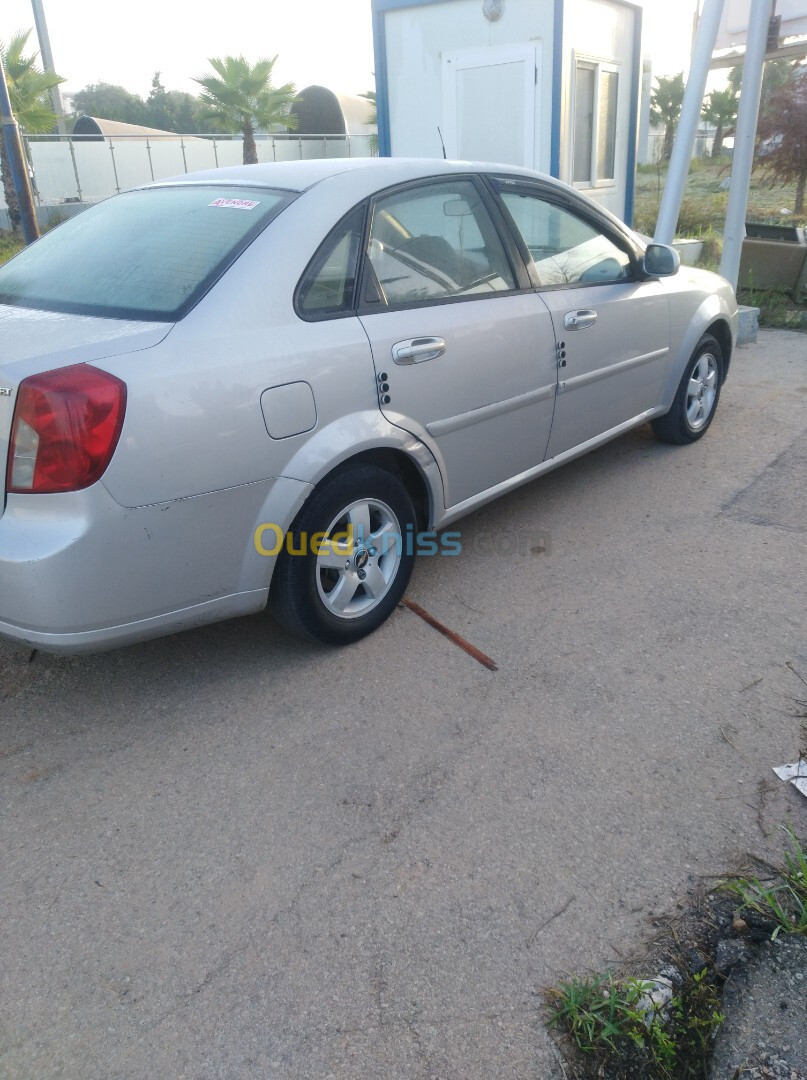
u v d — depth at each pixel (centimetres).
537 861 228
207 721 289
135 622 257
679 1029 187
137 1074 180
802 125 1452
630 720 281
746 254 927
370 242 310
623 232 439
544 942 205
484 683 303
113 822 247
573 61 795
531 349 366
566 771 259
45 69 2338
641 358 445
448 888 221
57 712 297
